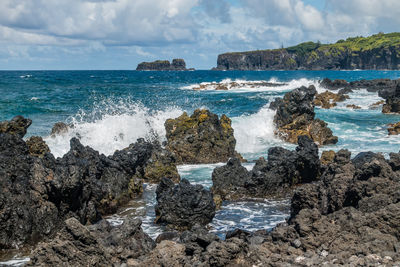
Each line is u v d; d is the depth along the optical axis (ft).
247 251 24.34
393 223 25.45
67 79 303.68
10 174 32.99
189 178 49.62
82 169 33.40
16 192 30.81
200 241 25.64
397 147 62.69
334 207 31.89
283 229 26.96
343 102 127.75
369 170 30.76
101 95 153.28
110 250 24.94
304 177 45.52
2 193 29.86
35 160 32.99
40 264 22.76
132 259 24.95
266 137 73.46
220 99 136.87
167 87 209.05
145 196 43.16
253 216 36.60
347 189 31.65
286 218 34.99
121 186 41.32
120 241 26.45
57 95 150.20
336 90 179.63
